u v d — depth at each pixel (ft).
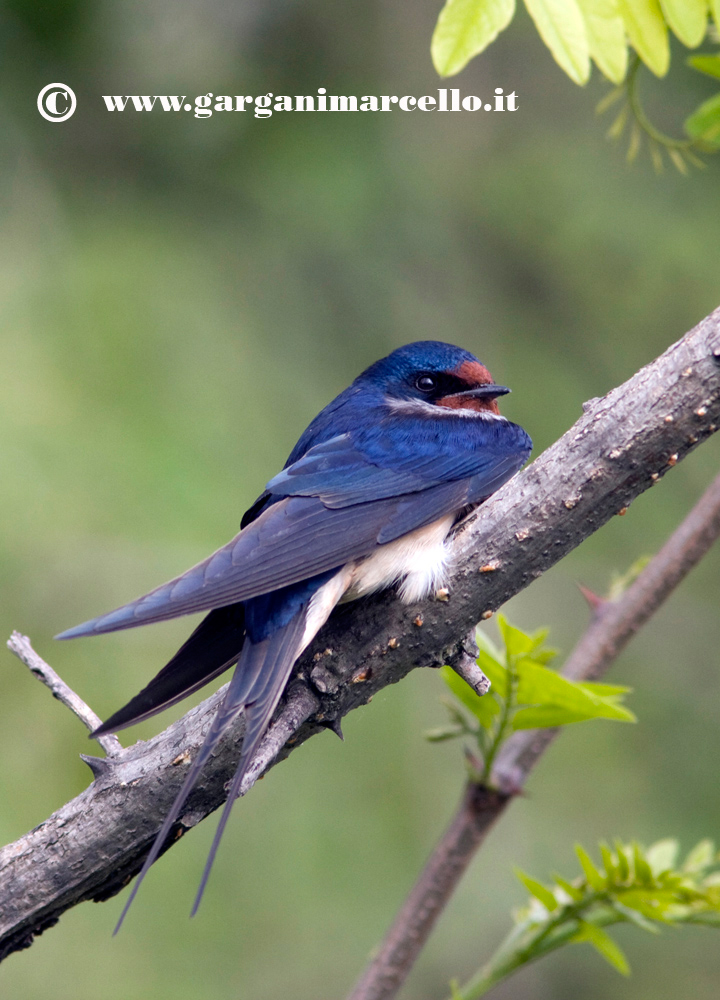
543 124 46.60
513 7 16.61
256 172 43.11
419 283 44.65
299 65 44.70
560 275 45.68
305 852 33.83
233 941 32.53
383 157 44.70
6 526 31.94
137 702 16.05
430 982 36.14
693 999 38.78
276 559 17.17
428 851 34.32
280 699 16.07
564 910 17.79
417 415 21.48
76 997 31.71
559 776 39.55
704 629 43.98
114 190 41.47
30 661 16.02
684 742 41.24
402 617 16.05
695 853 18.76
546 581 42.06
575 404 44.93
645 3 17.44
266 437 36.55
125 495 33.01
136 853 15.65
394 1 45.21
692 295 44.73
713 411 15.25
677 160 22.50
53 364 34.63
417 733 35.94
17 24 41.47
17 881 15.56
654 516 43.80
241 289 40.91
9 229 38.88
